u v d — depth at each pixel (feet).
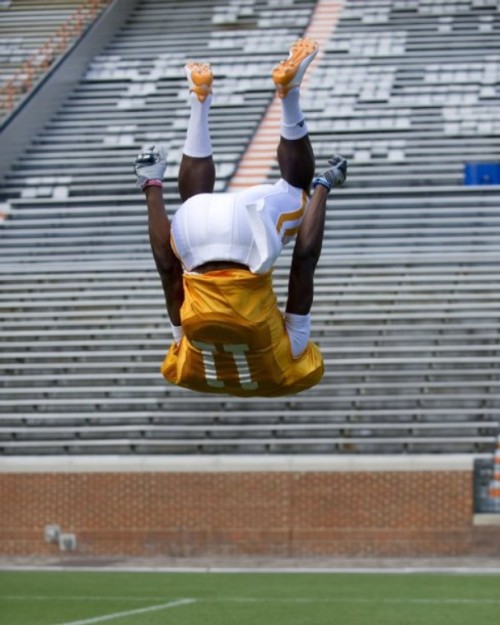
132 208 105.29
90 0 140.97
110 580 65.98
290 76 24.95
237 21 136.87
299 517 75.31
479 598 56.90
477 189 102.53
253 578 66.69
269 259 23.47
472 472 74.13
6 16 139.54
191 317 24.04
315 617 50.60
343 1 137.39
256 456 77.15
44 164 114.73
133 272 97.35
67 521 77.00
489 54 126.11
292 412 80.59
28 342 89.15
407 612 52.06
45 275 97.35
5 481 77.61
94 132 119.55
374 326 87.20
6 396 84.94
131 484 76.74
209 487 76.07
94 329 90.63
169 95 124.88
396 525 74.49
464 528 74.02
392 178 106.83
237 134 117.80
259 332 24.16
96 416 82.17
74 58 126.93
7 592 60.34
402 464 74.69
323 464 75.31
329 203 102.89
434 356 84.99
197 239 24.22
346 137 113.91
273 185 25.48
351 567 72.08
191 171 26.32
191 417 81.25
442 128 114.21
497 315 88.17
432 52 127.03
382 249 97.81
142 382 84.89
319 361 26.45
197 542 75.87
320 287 92.27
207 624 48.55
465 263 94.99
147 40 135.23
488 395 81.00
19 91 123.75
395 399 81.10
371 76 123.95
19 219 105.91
